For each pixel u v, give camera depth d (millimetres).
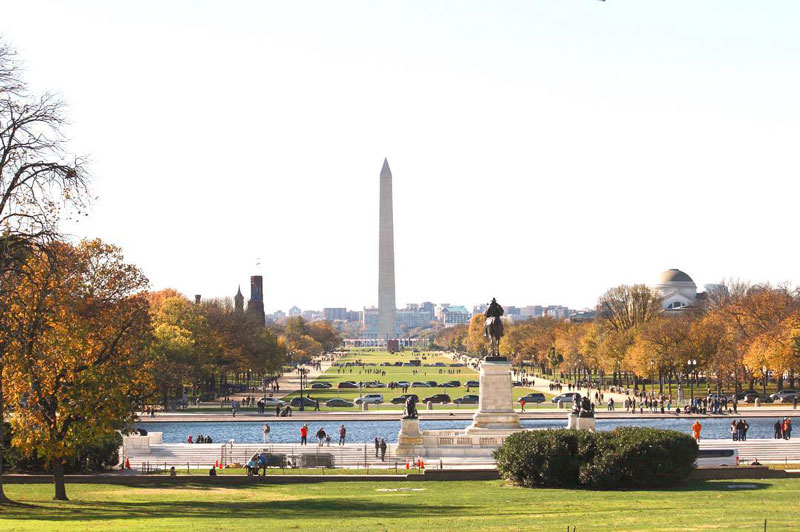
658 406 191000
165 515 61781
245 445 115062
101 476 89312
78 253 107438
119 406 75625
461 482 85188
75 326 76125
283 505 67812
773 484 79000
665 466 75812
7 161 67688
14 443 75438
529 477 79812
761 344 185000
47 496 76375
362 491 78688
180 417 166375
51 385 74875
